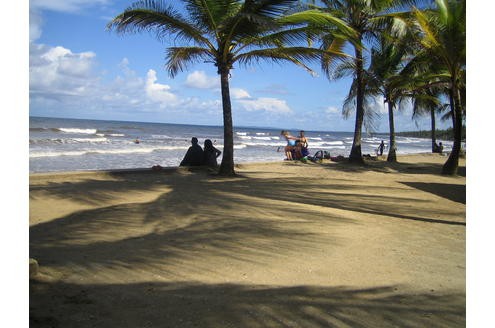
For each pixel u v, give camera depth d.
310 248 4.45
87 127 59.53
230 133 11.70
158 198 7.42
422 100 26.06
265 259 4.02
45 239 4.58
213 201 7.13
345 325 2.70
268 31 10.66
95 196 7.40
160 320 2.71
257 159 23.06
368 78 16.88
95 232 4.91
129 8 9.98
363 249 4.52
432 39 13.55
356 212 6.70
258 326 2.66
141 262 3.84
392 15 14.82
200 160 13.15
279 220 5.74
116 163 18.00
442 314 2.90
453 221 6.29
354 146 17.64
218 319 2.74
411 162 20.91
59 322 2.64
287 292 3.22
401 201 8.11
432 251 4.54
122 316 2.75
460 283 3.53
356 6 15.12
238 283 3.39
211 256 4.06
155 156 22.53
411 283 3.51
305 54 11.20
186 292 3.17
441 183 11.84
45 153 20.47
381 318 2.81
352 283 3.46
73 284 3.28
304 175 12.70
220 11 10.21
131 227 5.18
